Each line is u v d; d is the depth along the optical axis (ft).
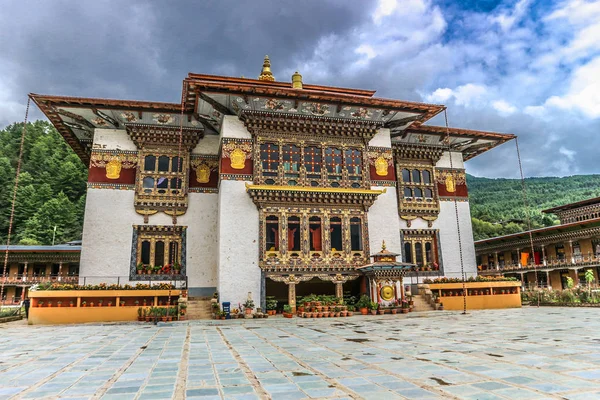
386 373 26.53
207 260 92.99
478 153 121.90
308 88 106.63
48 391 23.30
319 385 23.79
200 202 95.50
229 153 88.22
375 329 53.88
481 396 20.77
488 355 32.24
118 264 88.43
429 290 90.94
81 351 38.42
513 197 470.39
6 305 147.23
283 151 91.25
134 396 22.03
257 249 84.79
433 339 42.50
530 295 112.37
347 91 109.70
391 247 92.94
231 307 81.05
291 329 56.24
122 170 93.35
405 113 94.48
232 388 23.50
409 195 108.37
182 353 36.45
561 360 29.58
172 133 95.14
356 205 91.91
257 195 85.46
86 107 86.84
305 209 88.89
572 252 153.17
